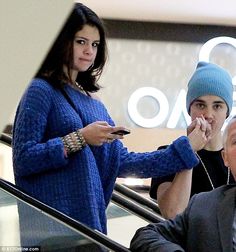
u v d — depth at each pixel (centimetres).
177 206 746
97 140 672
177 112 2048
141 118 2034
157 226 610
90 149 693
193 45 2094
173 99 2067
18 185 690
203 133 764
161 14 2067
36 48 467
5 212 688
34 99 684
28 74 478
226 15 2059
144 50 2088
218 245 568
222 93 802
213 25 2103
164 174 753
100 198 697
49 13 454
